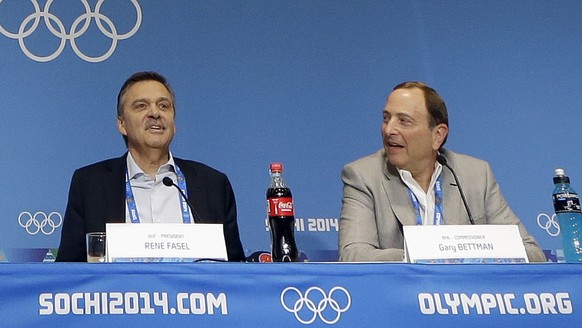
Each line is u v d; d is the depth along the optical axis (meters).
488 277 3.30
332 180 5.85
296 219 5.74
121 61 5.74
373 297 3.20
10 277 2.96
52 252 5.41
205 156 5.73
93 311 2.99
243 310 3.09
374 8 6.14
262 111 5.86
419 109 4.70
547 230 5.93
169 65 5.80
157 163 4.88
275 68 5.94
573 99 6.19
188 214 4.79
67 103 5.60
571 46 6.29
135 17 5.81
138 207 4.77
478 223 4.79
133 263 3.07
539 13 6.30
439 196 4.79
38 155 5.50
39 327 2.94
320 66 6.00
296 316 3.12
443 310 3.23
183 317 3.04
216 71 5.86
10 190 5.42
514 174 5.99
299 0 6.06
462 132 6.02
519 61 6.20
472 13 6.23
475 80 6.12
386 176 4.82
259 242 5.68
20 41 5.61
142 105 4.83
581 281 3.36
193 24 5.89
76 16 5.72
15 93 5.54
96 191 4.73
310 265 3.19
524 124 6.09
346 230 4.66
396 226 4.72
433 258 3.61
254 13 5.99
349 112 5.97
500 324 3.24
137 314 3.02
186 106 5.77
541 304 3.30
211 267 3.12
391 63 6.08
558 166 6.06
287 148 5.84
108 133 5.63
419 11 6.18
